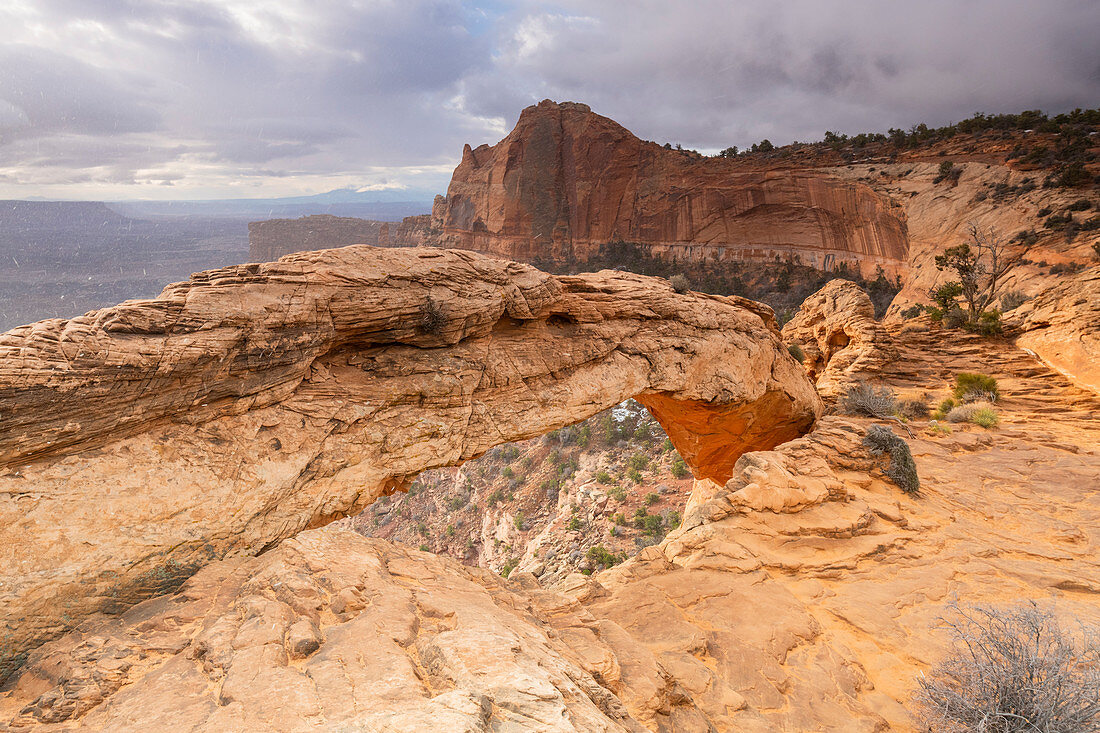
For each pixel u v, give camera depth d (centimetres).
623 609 1017
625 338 1588
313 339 1005
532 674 468
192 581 736
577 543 3988
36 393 692
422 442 1125
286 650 519
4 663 626
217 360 876
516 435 1293
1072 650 694
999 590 1107
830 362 3139
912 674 886
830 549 1257
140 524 753
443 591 709
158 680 491
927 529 1345
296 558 729
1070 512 1419
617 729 457
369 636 537
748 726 724
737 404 1888
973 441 1845
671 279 1906
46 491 698
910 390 2670
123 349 777
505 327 1410
